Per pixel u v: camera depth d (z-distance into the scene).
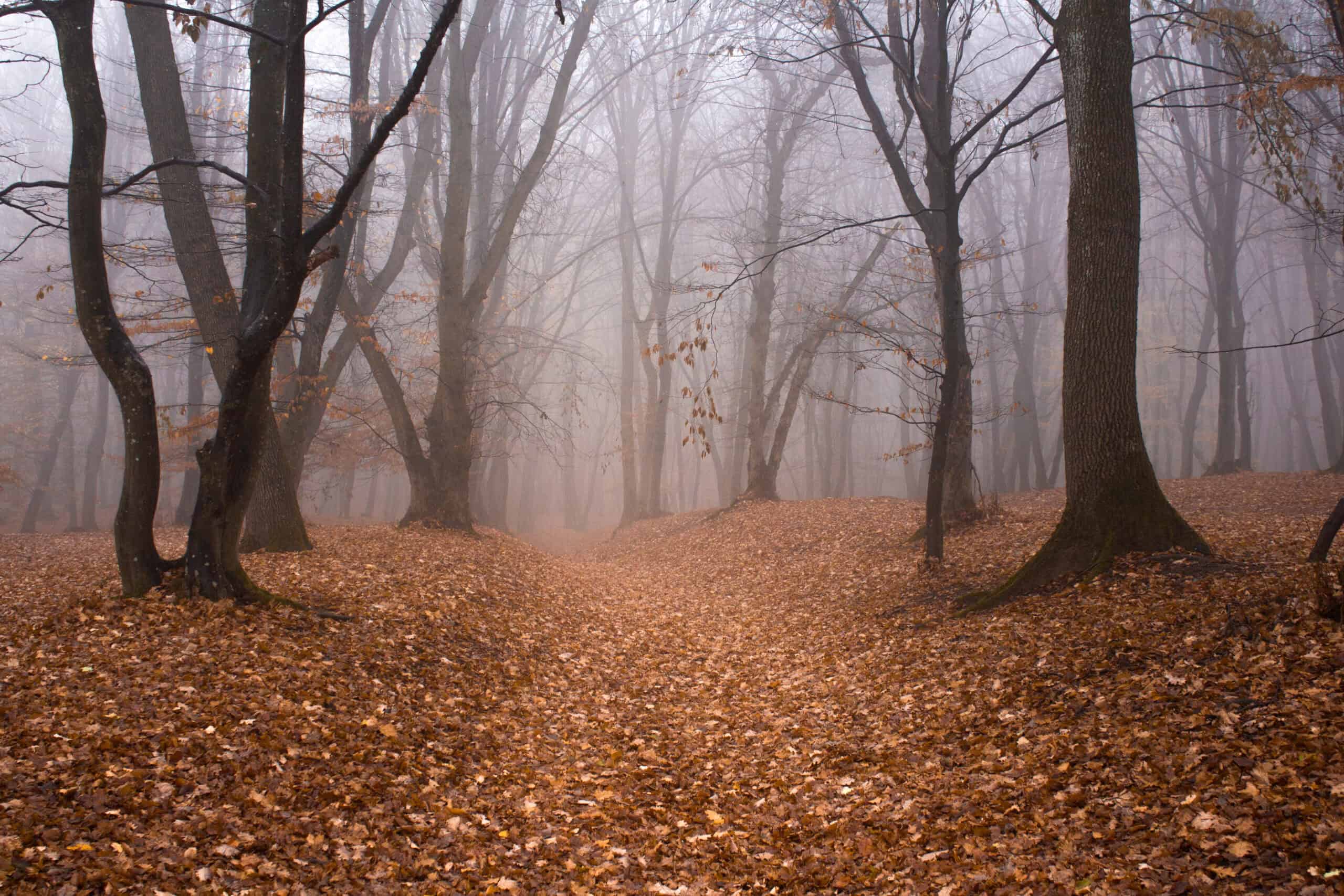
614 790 6.21
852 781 6.11
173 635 7.49
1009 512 17.25
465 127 19.44
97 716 5.63
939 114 12.59
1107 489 9.57
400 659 8.16
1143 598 8.21
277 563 12.03
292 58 7.95
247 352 8.28
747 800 6.05
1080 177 9.77
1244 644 6.34
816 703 8.25
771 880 4.74
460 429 20.05
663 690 9.23
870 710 7.66
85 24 8.19
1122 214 9.61
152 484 8.62
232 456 8.53
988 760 5.90
